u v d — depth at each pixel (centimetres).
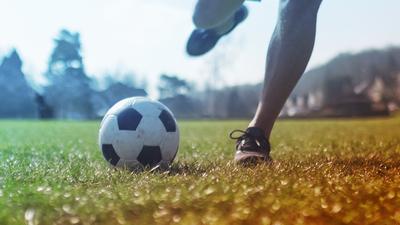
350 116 3064
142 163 201
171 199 121
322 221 98
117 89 4469
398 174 168
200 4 229
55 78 4272
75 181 163
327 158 228
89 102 4388
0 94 4612
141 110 205
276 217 100
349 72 5306
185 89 5481
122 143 198
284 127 1005
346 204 112
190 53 300
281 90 194
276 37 194
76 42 4259
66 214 107
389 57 4878
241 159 194
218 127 1127
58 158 256
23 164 212
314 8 189
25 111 4728
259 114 205
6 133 679
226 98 4841
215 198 120
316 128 908
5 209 110
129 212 108
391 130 709
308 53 187
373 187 134
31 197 128
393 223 93
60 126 1160
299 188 133
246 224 95
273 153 286
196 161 233
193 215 102
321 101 5172
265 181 148
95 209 109
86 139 508
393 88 4556
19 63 4784
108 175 175
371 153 256
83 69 4366
